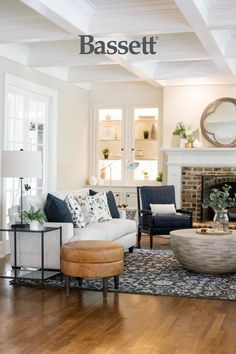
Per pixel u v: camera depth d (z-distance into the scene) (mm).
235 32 6980
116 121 10547
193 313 4707
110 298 5215
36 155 5879
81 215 6527
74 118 9906
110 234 6719
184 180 9836
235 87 9586
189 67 8836
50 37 6168
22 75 7980
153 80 9172
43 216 6000
